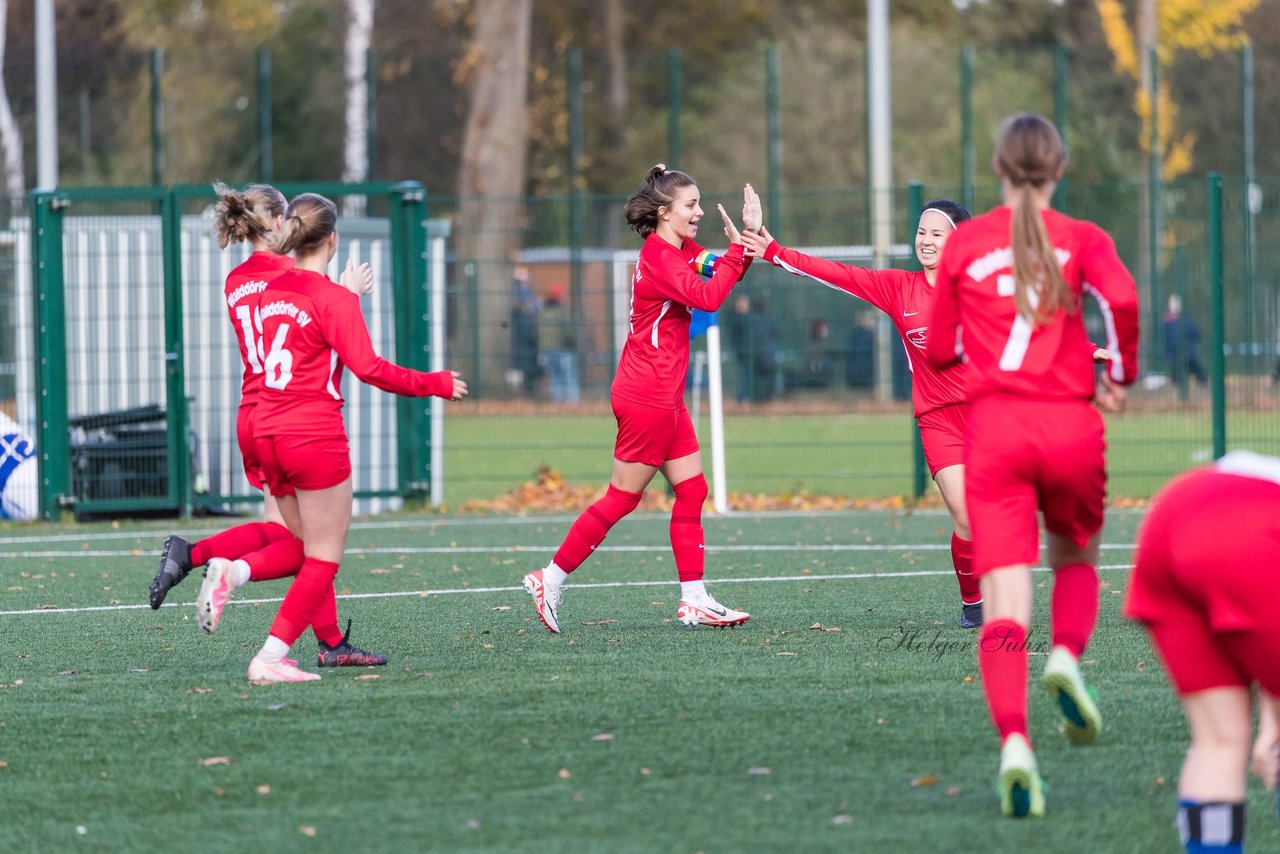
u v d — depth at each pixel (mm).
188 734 17891
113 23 142500
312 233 20547
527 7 116250
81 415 46781
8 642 24719
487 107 115188
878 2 83625
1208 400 60844
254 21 145625
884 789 15281
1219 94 136500
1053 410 15016
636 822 14281
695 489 25375
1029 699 19109
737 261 24297
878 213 84938
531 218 128500
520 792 15320
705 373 69875
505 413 67750
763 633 24594
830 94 137500
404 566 34469
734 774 15859
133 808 15078
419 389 20234
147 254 47281
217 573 20297
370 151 103312
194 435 47375
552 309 80938
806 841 13672
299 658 23047
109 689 20531
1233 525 11492
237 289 20906
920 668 21219
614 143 144625
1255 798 15039
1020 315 15062
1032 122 15266
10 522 46094
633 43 152250
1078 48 147500
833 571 32906
